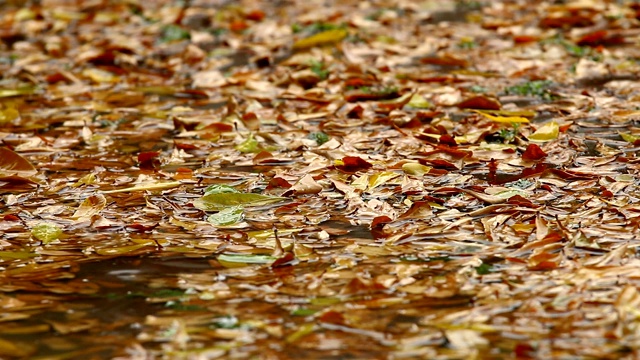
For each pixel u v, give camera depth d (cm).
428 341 400
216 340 407
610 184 595
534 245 500
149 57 1118
